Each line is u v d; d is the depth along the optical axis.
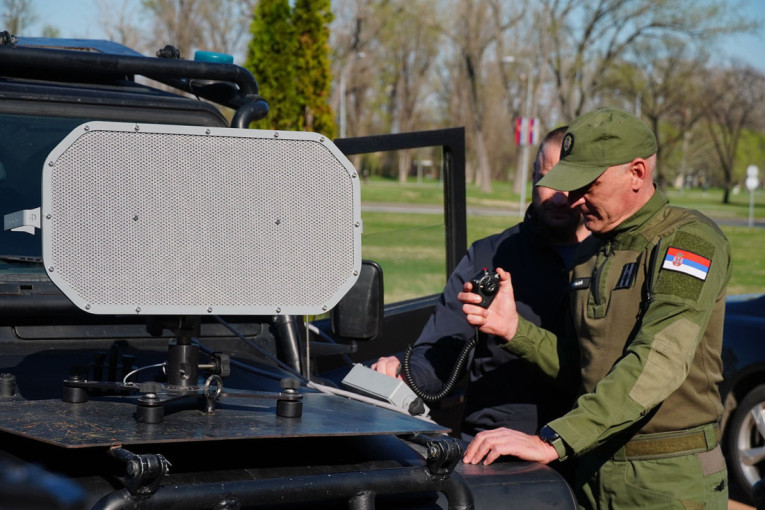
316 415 2.10
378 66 54.84
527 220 3.26
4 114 2.70
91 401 2.04
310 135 2.02
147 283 1.90
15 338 2.54
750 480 5.73
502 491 2.20
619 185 2.52
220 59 2.98
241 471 1.93
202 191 1.94
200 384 2.10
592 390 2.60
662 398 2.36
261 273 1.98
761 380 5.82
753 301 6.21
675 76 51.72
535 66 53.62
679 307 2.38
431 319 3.35
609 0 49.75
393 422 2.10
